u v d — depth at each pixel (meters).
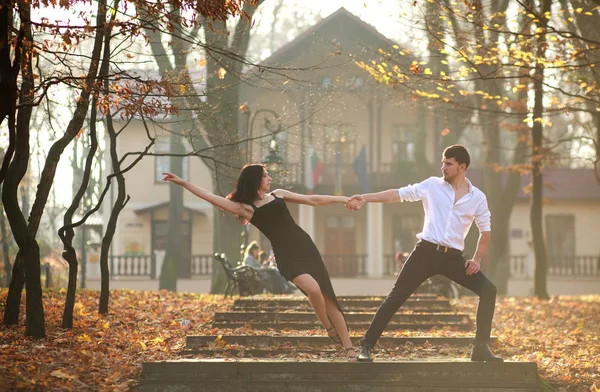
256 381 7.42
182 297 16.00
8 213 9.20
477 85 20.89
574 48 13.17
